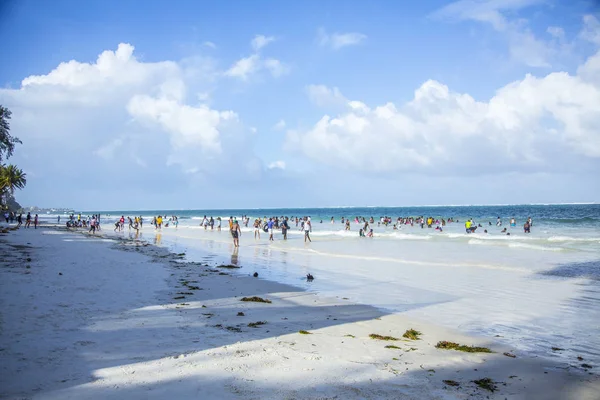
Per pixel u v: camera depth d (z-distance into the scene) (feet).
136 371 16.89
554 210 399.85
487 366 20.61
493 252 78.18
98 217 223.10
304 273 55.31
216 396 14.66
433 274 54.03
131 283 40.86
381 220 211.41
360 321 29.94
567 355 22.97
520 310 34.22
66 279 40.55
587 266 58.59
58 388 14.75
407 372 18.94
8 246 75.92
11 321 23.98
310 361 19.51
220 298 36.04
